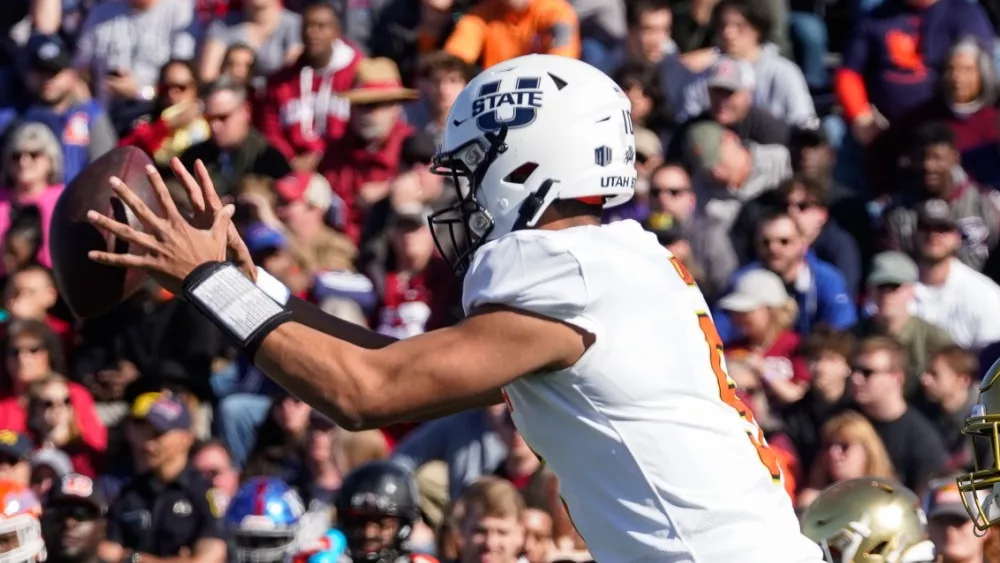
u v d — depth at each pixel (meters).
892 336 21.59
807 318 22.70
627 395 9.79
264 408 21.84
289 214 23.75
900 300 21.86
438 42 28.56
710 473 9.81
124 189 10.02
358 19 29.19
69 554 17.84
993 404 10.22
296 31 29.00
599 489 9.96
